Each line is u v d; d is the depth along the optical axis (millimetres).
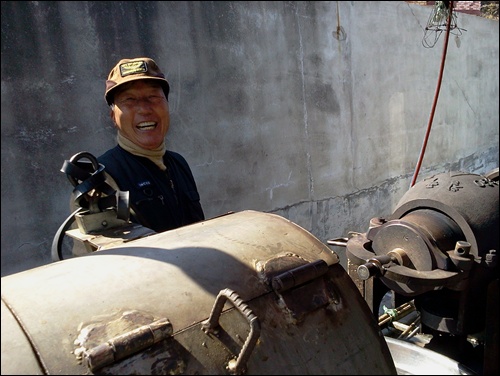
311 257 821
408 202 1312
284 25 2865
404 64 4016
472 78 5191
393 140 3986
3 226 1749
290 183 3047
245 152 2713
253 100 2723
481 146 5586
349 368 721
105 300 633
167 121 1336
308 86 3084
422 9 4168
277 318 705
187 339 622
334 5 3213
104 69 2027
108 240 874
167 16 2242
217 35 2484
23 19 1766
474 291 1174
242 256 770
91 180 906
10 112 1752
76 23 1923
